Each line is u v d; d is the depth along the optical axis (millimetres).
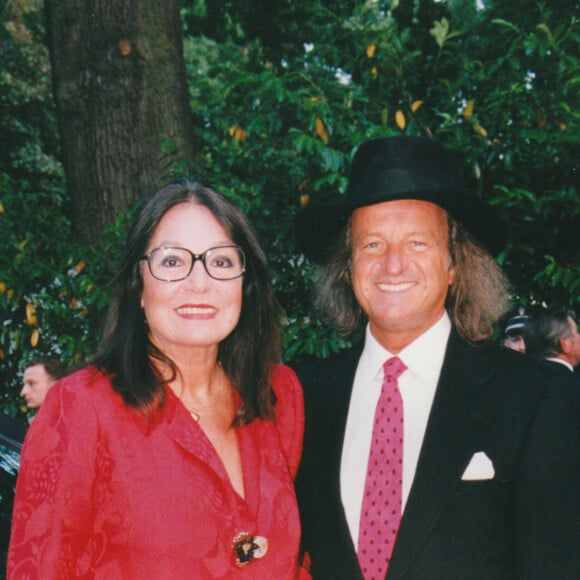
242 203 3928
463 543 1957
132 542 1844
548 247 3762
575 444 1979
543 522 1923
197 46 13188
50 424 1877
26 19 8484
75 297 4598
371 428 2184
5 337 5180
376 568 2018
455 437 2035
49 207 5008
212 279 2023
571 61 3674
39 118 15445
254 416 2146
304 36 6738
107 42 5000
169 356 2078
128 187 4984
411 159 2227
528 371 2100
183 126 5102
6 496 2924
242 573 1926
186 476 1900
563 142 3562
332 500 2131
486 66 4008
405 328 2193
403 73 4035
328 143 3926
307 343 3748
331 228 2529
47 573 1757
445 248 2260
